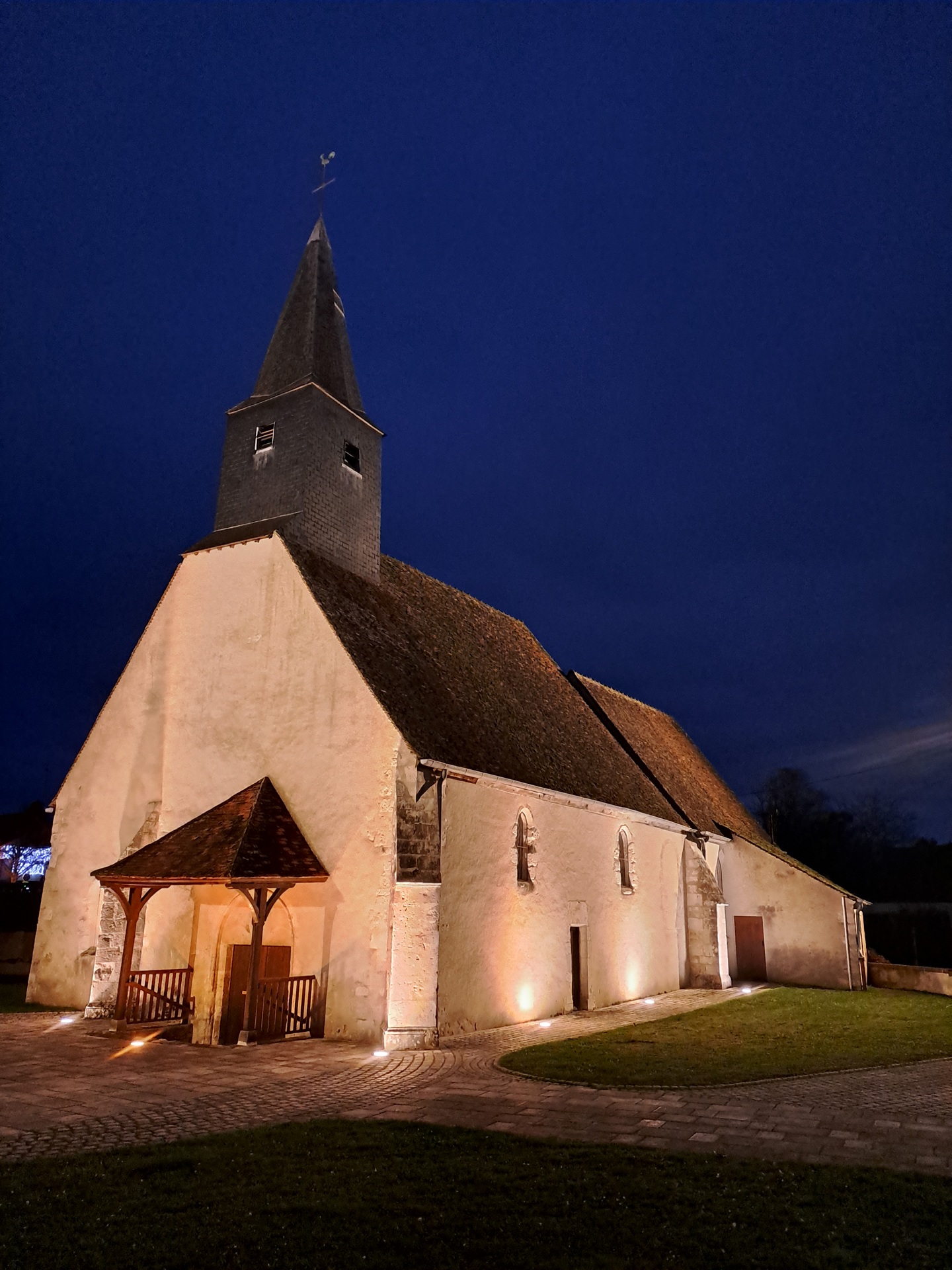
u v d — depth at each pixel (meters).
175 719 19.05
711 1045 15.06
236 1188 7.45
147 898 15.80
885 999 23.45
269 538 18.70
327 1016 15.22
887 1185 7.57
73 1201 7.16
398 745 15.69
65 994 19.03
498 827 18.03
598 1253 6.25
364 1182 7.62
